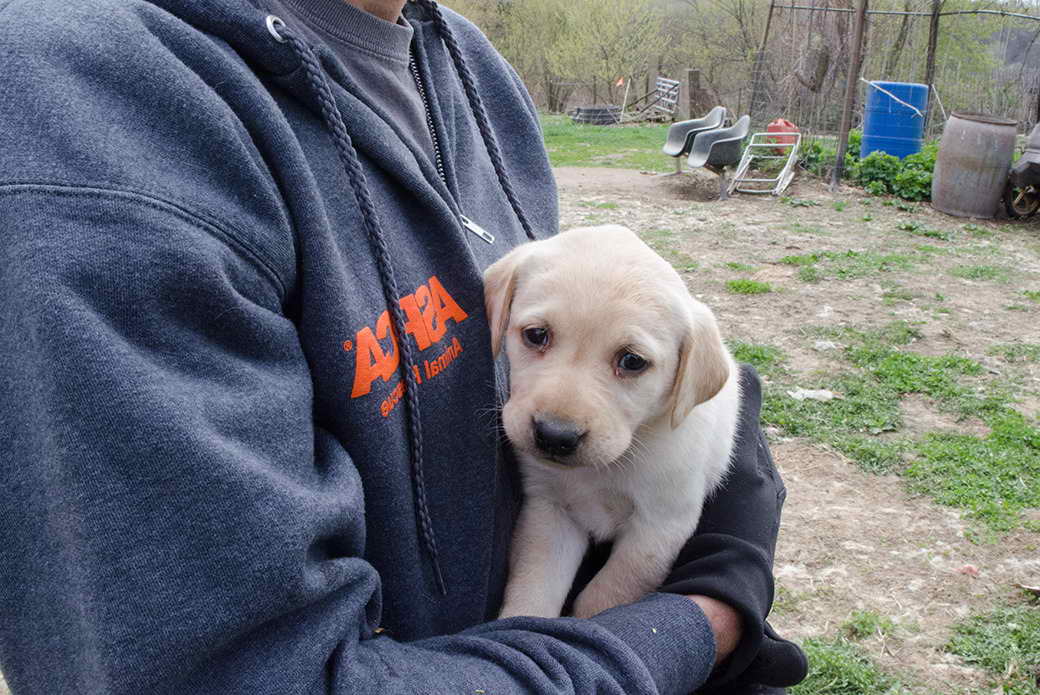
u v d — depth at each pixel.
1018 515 3.85
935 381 5.12
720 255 7.78
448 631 1.28
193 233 0.90
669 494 1.61
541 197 1.87
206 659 0.88
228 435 0.91
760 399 2.09
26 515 0.85
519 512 1.67
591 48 24.55
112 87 0.92
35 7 0.94
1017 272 7.50
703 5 23.22
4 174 0.83
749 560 1.44
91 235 0.85
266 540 0.88
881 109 11.38
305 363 1.04
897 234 8.84
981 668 3.00
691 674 1.21
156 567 0.84
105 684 0.83
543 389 1.51
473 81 1.68
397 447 1.15
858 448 4.36
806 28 14.55
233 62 1.05
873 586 3.42
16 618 0.87
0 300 0.84
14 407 0.84
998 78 16.00
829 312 6.32
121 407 0.83
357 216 1.15
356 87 1.25
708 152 10.16
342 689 0.94
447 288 1.31
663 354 1.61
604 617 1.22
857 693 2.87
